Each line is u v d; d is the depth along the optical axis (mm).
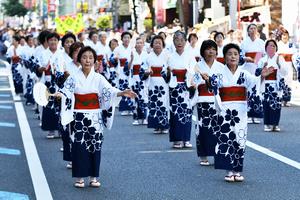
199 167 13094
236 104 11656
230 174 11805
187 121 15281
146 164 13453
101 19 63156
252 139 16406
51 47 16781
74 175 11375
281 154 14266
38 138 17203
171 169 12938
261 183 11531
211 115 13047
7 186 11625
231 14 31672
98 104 11445
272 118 17672
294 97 26109
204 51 13039
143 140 16641
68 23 34594
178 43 15281
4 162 13875
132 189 11266
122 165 13383
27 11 119688
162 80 17578
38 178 12258
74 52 11844
